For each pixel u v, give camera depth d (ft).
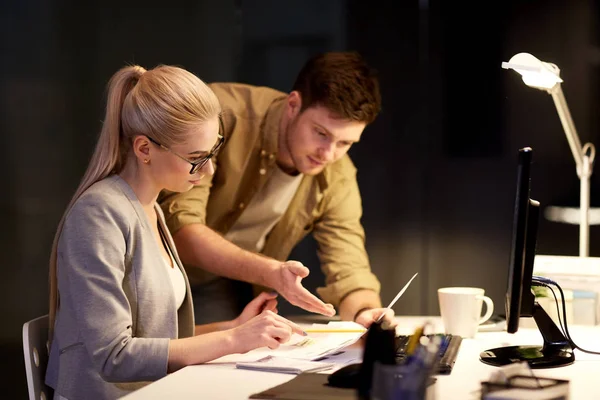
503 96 9.68
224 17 9.62
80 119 9.53
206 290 8.32
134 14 9.55
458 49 9.75
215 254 7.05
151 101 5.16
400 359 4.60
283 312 9.23
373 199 9.87
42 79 9.52
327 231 8.68
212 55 9.64
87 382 4.97
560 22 9.52
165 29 9.59
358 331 5.66
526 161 4.76
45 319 5.45
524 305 5.10
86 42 9.52
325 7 9.65
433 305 9.89
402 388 3.22
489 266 9.80
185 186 5.44
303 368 4.55
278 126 8.13
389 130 9.82
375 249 9.91
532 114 9.63
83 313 4.79
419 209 9.84
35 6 9.48
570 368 4.67
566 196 9.60
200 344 4.82
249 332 4.87
